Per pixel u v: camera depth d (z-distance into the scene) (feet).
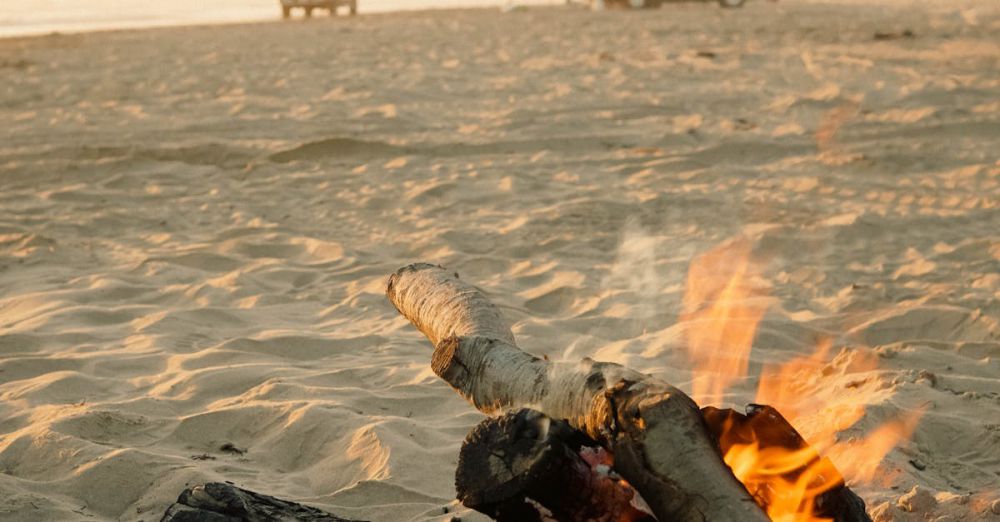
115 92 64.18
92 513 14.48
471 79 66.23
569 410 10.27
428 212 34.73
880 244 29.63
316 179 39.83
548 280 26.78
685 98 56.24
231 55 84.94
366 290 26.07
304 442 16.58
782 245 29.55
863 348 20.70
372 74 69.77
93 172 41.78
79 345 21.95
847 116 49.32
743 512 9.05
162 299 25.84
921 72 63.82
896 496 13.94
